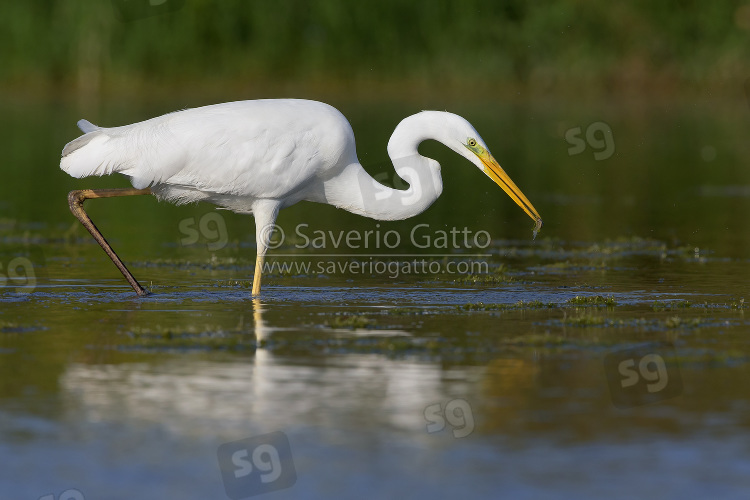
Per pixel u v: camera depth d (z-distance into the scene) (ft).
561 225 66.18
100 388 27.71
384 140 87.76
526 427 25.21
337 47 139.03
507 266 50.34
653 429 25.09
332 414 25.96
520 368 29.96
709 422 25.57
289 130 42.14
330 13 137.39
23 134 104.42
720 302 40.50
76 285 43.52
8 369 29.40
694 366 30.32
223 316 37.09
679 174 92.73
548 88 145.18
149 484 22.12
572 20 145.28
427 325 35.76
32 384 28.02
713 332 34.68
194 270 48.34
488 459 23.31
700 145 110.83
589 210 72.69
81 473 22.58
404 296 41.75
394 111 115.34
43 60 138.82
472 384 28.43
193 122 41.65
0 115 115.44
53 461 23.13
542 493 21.62
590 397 27.40
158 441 24.23
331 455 23.53
